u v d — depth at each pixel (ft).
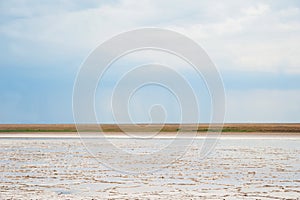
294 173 62.54
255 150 98.78
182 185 52.70
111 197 45.47
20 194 47.14
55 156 85.51
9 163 74.33
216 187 51.31
